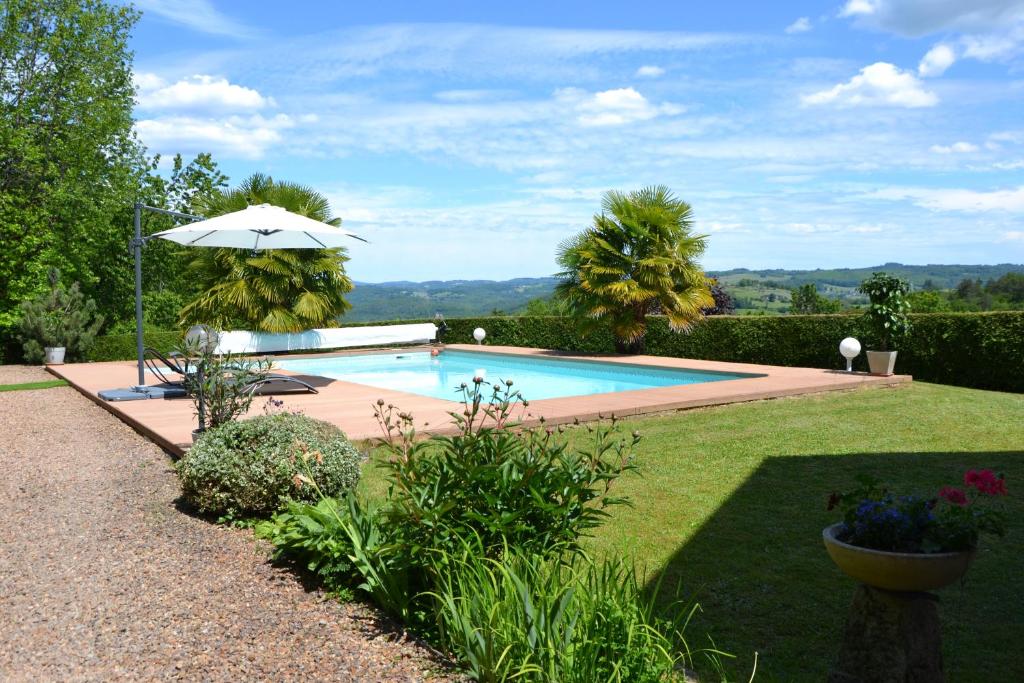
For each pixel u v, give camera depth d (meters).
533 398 10.91
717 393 9.26
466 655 2.72
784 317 13.66
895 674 2.38
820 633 3.11
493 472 3.34
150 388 10.16
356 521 3.60
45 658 2.87
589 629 2.50
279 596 3.46
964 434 7.27
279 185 18.39
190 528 4.53
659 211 14.66
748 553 4.06
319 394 9.71
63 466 6.35
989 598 3.46
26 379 13.74
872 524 2.44
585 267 14.79
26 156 18.56
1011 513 4.75
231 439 4.74
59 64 20.66
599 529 4.45
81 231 20.66
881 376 11.13
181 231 9.05
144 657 2.85
